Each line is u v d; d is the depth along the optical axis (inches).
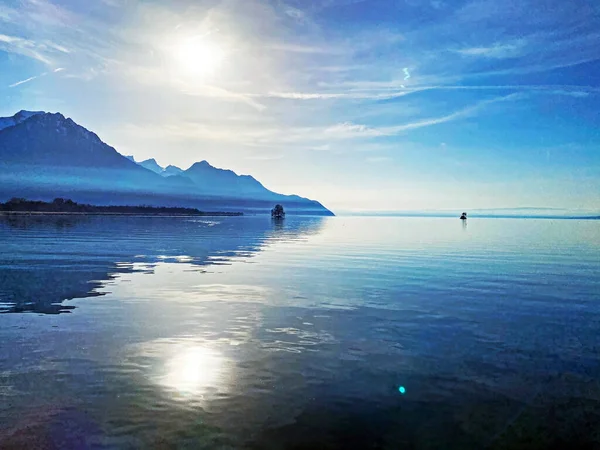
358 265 1000.9
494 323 483.5
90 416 260.5
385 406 278.1
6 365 339.3
